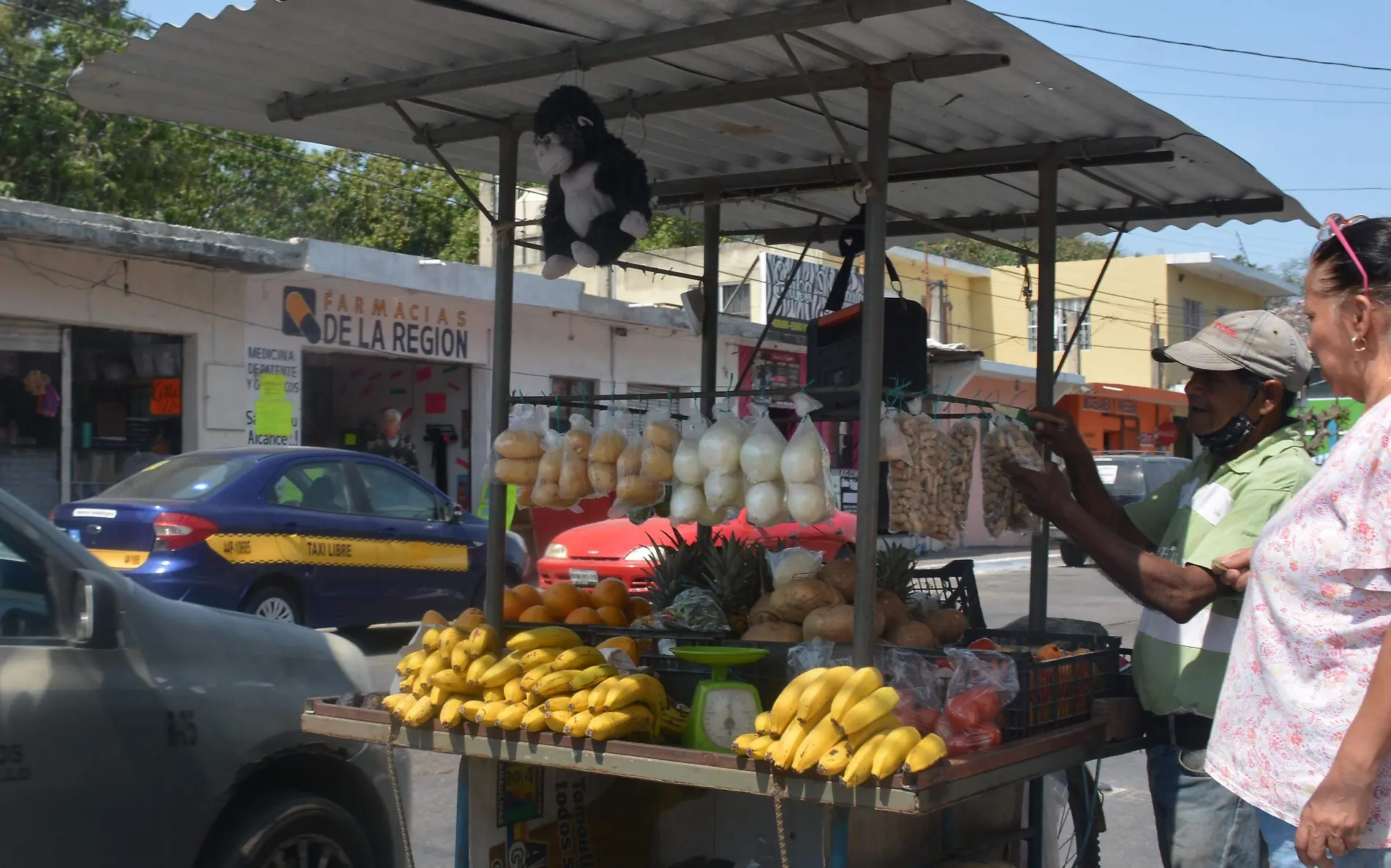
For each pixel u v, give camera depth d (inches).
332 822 153.2
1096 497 149.9
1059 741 121.1
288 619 365.1
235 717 146.1
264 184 860.0
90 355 507.5
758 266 823.1
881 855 135.4
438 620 163.0
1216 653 124.6
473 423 660.7
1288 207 178.2
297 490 376.8
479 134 159.2
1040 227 164.6
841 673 107.3
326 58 136.3
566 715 116.6
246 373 549.3
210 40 130.9
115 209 661.9
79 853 130.4
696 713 120.6
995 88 136.3
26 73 617.3
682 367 777.6
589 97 135.6
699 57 132.0
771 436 127.4
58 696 130.4
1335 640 91.4
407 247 990.4
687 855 149.9
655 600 158.2
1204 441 130.5
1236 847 123.5
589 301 679.7
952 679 118.6
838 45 118.0
